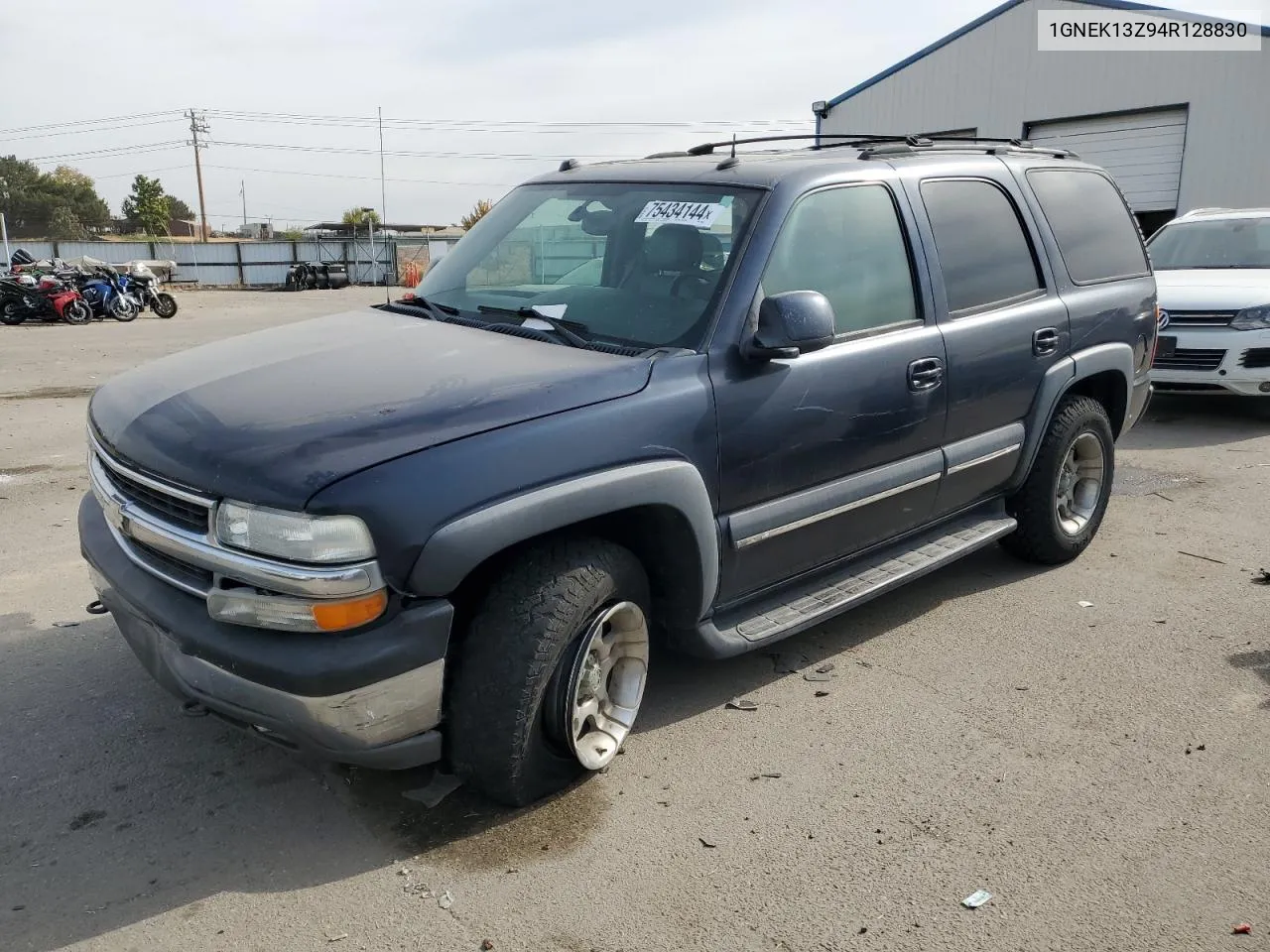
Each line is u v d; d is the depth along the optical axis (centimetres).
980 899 272
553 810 310
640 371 311
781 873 283
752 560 351
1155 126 1947
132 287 2200
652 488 300
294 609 254
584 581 294
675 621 340
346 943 255
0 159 11312
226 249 4919
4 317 2012
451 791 319
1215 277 897
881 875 282
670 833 300
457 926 261
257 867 283
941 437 415
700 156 438
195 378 320
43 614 450
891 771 335
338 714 257
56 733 351
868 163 403
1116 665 412
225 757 338
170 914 264
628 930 260
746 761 340
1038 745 351
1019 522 500
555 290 374
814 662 414
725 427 326
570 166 457
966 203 438
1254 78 1805
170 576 281
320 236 5369
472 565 263
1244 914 267
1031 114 2100
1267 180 1820
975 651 426
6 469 714
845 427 367
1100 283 507
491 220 435
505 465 271
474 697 285
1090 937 259
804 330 320
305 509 248
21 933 256
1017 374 446
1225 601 478
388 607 259
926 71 2250
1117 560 534
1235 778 330
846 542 392
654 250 361
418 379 299
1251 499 646
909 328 396
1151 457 764
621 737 329
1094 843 297
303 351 336
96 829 299
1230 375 830
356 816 306
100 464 327
